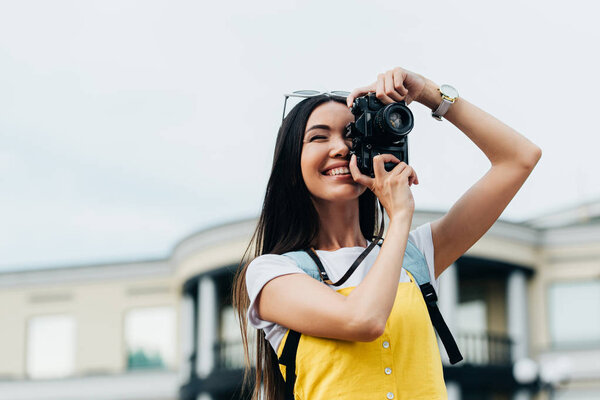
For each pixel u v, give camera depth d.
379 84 2.03
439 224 2.19
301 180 2.13
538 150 2.12
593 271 19.36
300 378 1.90
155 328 21.75
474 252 18.44
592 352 19.00
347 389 1.84
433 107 2.13
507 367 18.23
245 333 2.24
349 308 1.81
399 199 1.94
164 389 21.28
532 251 19.44
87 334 22.00
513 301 19.08
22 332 22.22
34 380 21.88
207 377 18.53
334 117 2.10
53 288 22.33
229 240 18.55
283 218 2.16
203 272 19.06
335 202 2.12
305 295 1.88
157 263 21.94
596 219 21.66
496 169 2.14
